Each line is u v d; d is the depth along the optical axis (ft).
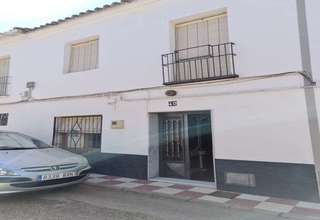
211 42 21.39
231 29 19.75
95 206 15.76
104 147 25.17
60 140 28.84
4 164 15.57
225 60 20.07
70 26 28.63
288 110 17.20
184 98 21.22
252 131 18.33
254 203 16.22
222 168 19.33
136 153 23.32
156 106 22.58
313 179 16.29
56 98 28.89
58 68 29.17
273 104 17.70
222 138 19.44
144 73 23.43
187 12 21.75
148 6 23.76
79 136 27.48
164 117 23.79
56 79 29.19
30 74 31.58
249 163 18.30
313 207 15.38
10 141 19.76
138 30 24.20
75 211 14.78
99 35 26.63
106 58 25.88
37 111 30.53
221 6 20.26
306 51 17.11
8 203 15.94
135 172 23.17
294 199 16.74
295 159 16.85
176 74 22.13
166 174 23.41
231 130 19.10
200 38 21.93
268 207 15.48
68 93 28.12
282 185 17.15
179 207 15.83
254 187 18.03
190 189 19.54
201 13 21.16
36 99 30.63
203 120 21.94
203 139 21.88
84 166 18.80
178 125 23.13
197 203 16.61
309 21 17.20
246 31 19.16
